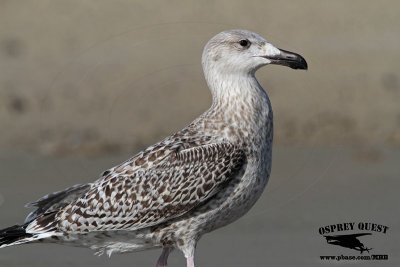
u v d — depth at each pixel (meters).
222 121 11.87
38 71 32.31
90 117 25.17
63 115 25.42
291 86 28.00
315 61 32.16
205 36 26.36
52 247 14.32
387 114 24.91
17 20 39.53
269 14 38.66
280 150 19.23
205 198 11.55
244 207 11.87
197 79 26.75
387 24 38.41
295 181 17.20
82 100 27.25
